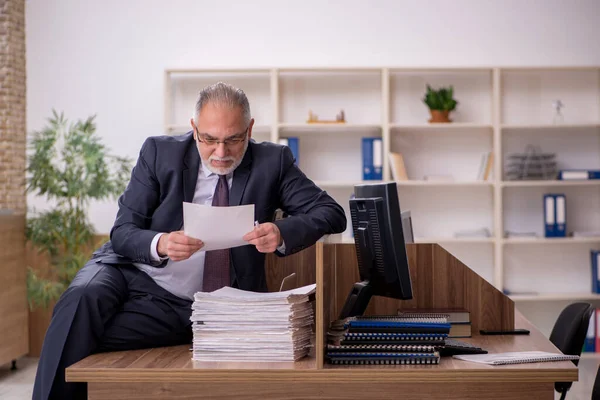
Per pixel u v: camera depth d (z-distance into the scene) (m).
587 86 6.32
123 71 6.25
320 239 2.44
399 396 1.96
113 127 6.24
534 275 6.35
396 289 2.31
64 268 5.51
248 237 2.16
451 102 6.08
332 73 6.31
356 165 6.32
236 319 2.06
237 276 2.43
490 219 6.34
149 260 2.29
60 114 6.24
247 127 2.35
